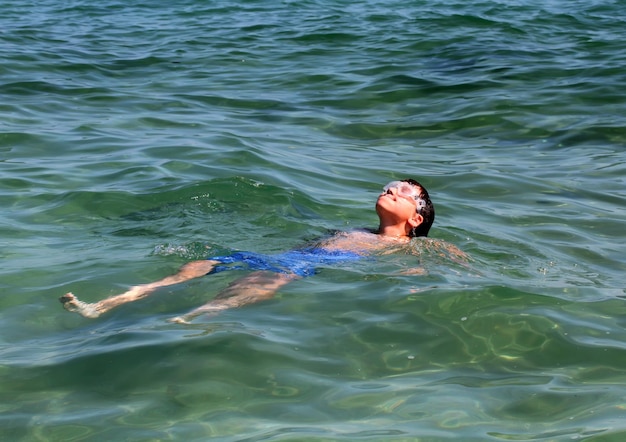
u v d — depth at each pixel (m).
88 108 11.63
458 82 13.54
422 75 14.03
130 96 12.45
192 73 14.19
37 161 8.95
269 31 17.73
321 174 9.04
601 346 4.93
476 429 3.95
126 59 15.05
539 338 5.00
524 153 10.33
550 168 9.64
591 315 5.38
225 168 8.87
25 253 6.33
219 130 10.66
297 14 19.75
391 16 19.16
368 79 13.80
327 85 13.51
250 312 5.26
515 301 5.51
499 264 6.48
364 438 3.84
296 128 11.20
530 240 7.22
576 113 11.90
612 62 14.48
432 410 4.13
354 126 11.45
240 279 5.76
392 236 7.06
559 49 15.69
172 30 17.97
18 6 20.73
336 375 4.49
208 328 4.98
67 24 18.42
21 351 4.75
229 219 7.37
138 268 6.08
